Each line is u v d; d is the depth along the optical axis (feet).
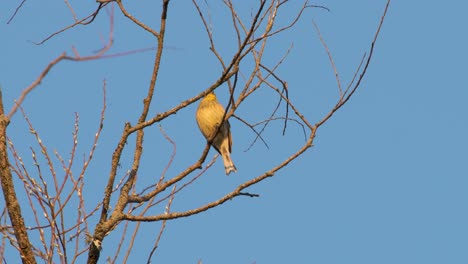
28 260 30.09
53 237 29.09
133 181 34.40
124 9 34.06
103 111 30.99
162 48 34.35
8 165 31.01
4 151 30.91
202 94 34.42
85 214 30.48
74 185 29.89
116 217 32.81
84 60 17.47
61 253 29.43
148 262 31.83
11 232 30.55
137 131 35.42
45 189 29.63
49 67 17.22
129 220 32.89
